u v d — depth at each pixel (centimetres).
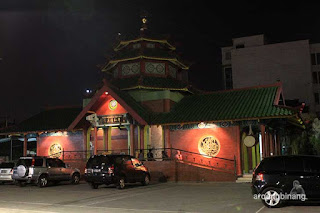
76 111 3338
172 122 2622
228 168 2530
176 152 2723
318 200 1210
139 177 2136
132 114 2659
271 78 6906
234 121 2545
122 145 3059
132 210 1264
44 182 2234
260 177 1274
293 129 3744
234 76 7156
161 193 1761
